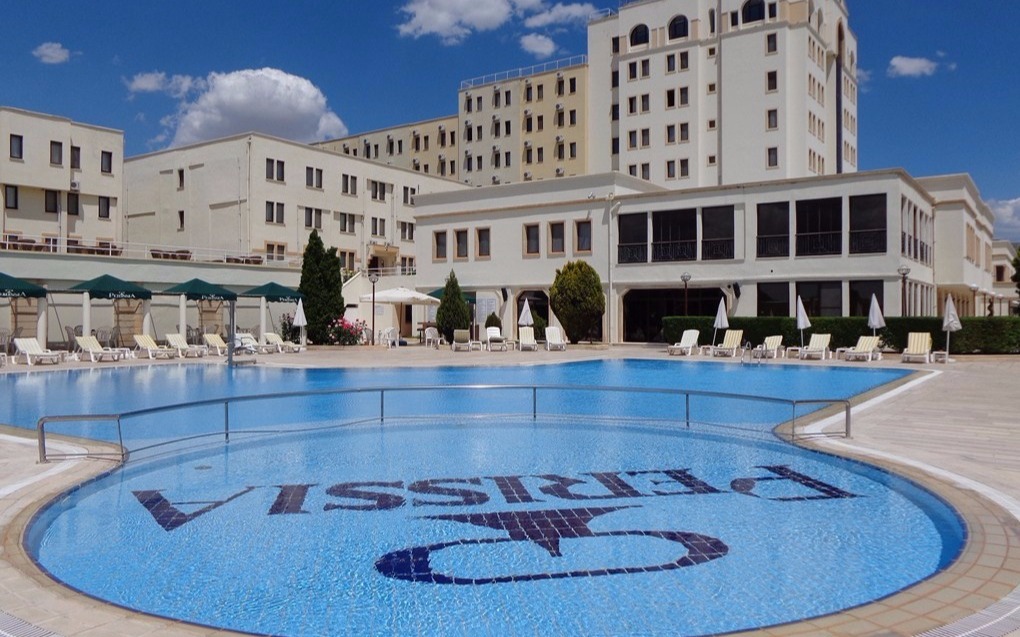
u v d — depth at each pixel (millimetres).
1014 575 5156
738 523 7125
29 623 4414
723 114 55781
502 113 76375
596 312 34312
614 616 5008
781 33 53406
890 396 15500
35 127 41188
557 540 6637
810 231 31375
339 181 53594
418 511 7613
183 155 50531
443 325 35906
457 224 41562
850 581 5613
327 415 14914
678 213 34750
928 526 6996
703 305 34750
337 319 36750
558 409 15523
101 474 8680
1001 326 26578
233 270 40688
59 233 42594
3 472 8742
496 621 4938
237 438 11844
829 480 8859
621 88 61344
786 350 28250
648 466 9703
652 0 60219
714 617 4980
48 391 18594
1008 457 9156
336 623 4938
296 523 7211
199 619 5027
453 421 13594
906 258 30641
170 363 26141
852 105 65312
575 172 70812
